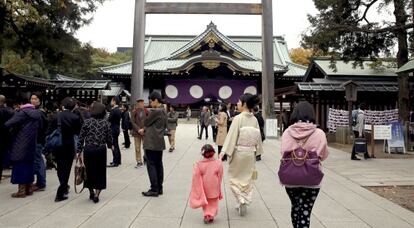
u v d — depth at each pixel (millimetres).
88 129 5633
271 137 17328
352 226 4539
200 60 35562
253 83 38844
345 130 15516
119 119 9352
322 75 23734
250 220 4758
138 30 16062
